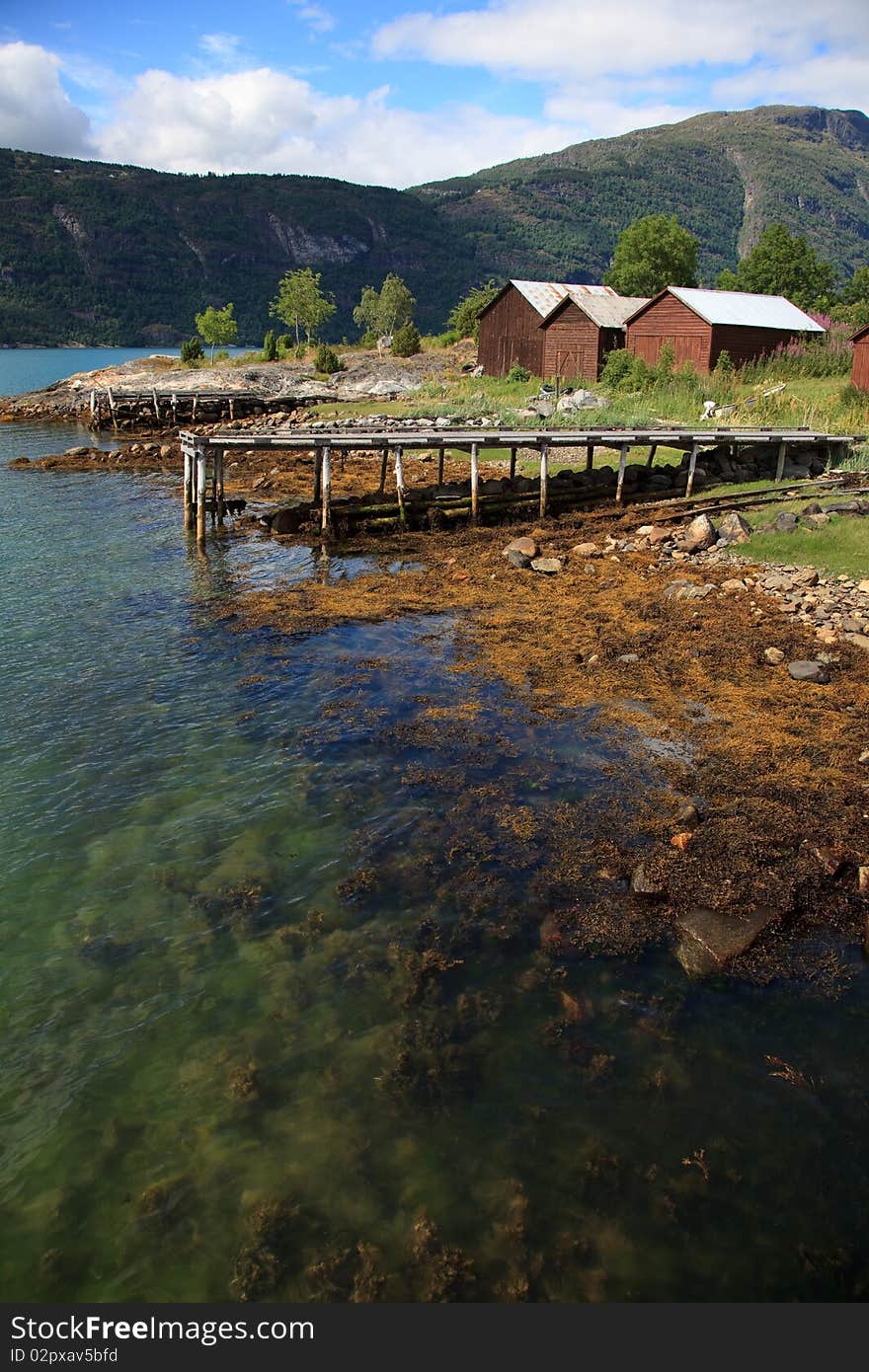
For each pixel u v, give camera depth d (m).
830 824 8.68
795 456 25.75
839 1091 5.83
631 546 19.06
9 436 45.03
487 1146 5.54
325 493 21.08
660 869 8.04
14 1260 5.01
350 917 7.69
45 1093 6.04
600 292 56.09
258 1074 6.13
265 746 10.88
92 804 9.60
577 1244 4.95
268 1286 4.82
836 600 14.83
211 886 8.16
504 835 8.80
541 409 37.38
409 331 73.50
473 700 12.00
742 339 44.34
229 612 16.05
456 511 22.42
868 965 6.95
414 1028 6.46
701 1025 6.39
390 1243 5.00
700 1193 5.20
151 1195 5.33
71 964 7.22
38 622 15.63
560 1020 6.48
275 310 95.06
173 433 45.12
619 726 11.02
